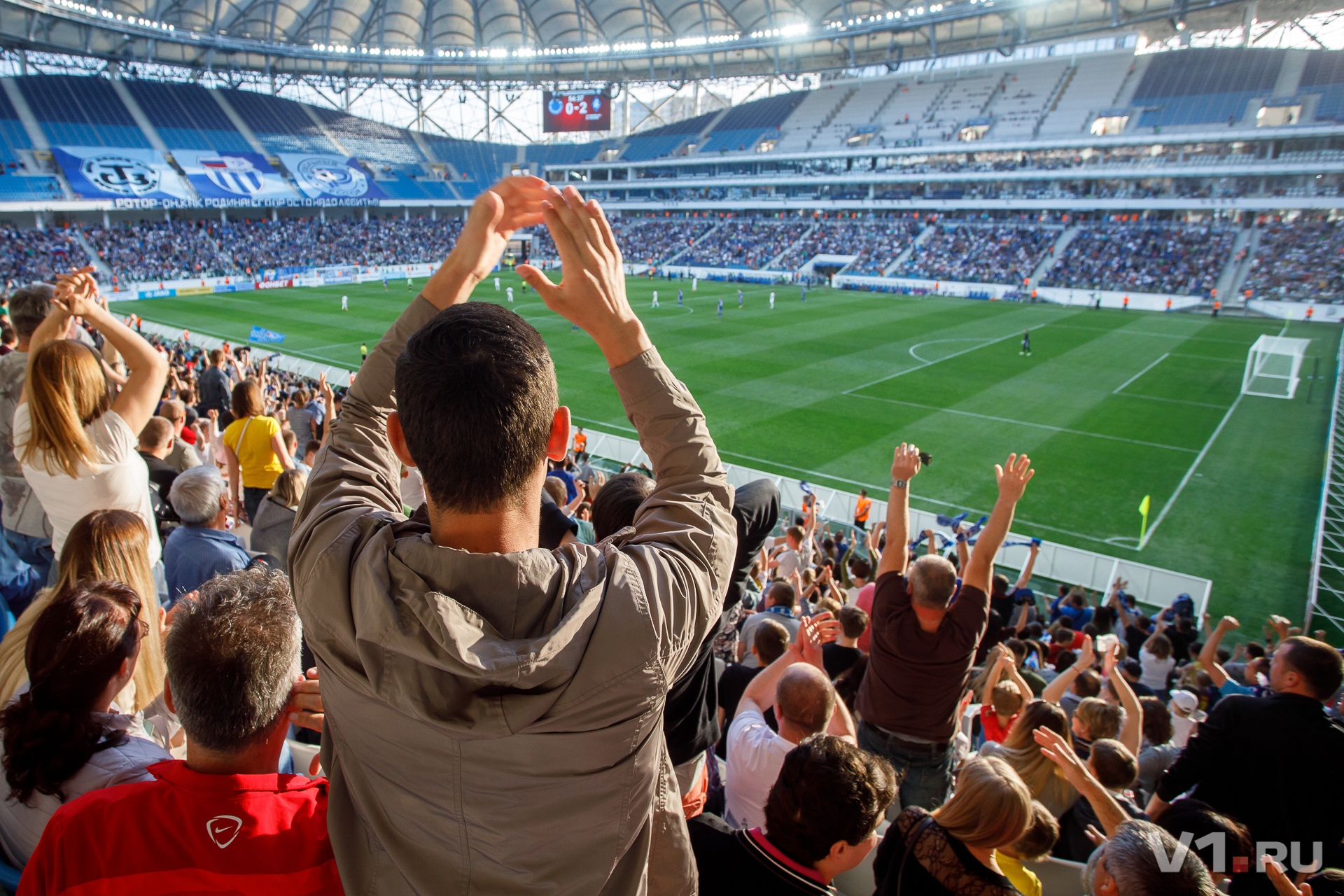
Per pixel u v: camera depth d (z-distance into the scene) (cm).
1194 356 3838
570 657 122
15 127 6325
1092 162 6234
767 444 2622
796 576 1045
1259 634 1562
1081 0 5716
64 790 233
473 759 127
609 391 3322
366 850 150
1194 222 5828
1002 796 296
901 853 314
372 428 170
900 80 8081
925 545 1673
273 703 198
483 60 8100
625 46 7806
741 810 374
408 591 124
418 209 8769
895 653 452
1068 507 2133
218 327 4453
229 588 208
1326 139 5359
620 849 140
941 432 2734
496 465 129
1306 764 399
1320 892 353
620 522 284
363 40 7769
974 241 6488
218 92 7825
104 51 6850
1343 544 1909
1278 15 6394
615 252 157
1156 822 398
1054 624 1261
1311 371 3547
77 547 303
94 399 347
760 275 7000
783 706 369
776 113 8550
